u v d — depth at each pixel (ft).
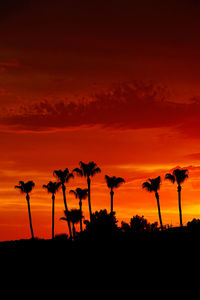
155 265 190.60
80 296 161.68
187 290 161.17
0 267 204.13
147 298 156.04
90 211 325.42
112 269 189.57
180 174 328.49
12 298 162.71
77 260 206.18
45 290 169.68
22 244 268.82
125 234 243.60
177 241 223.51
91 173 326.44
